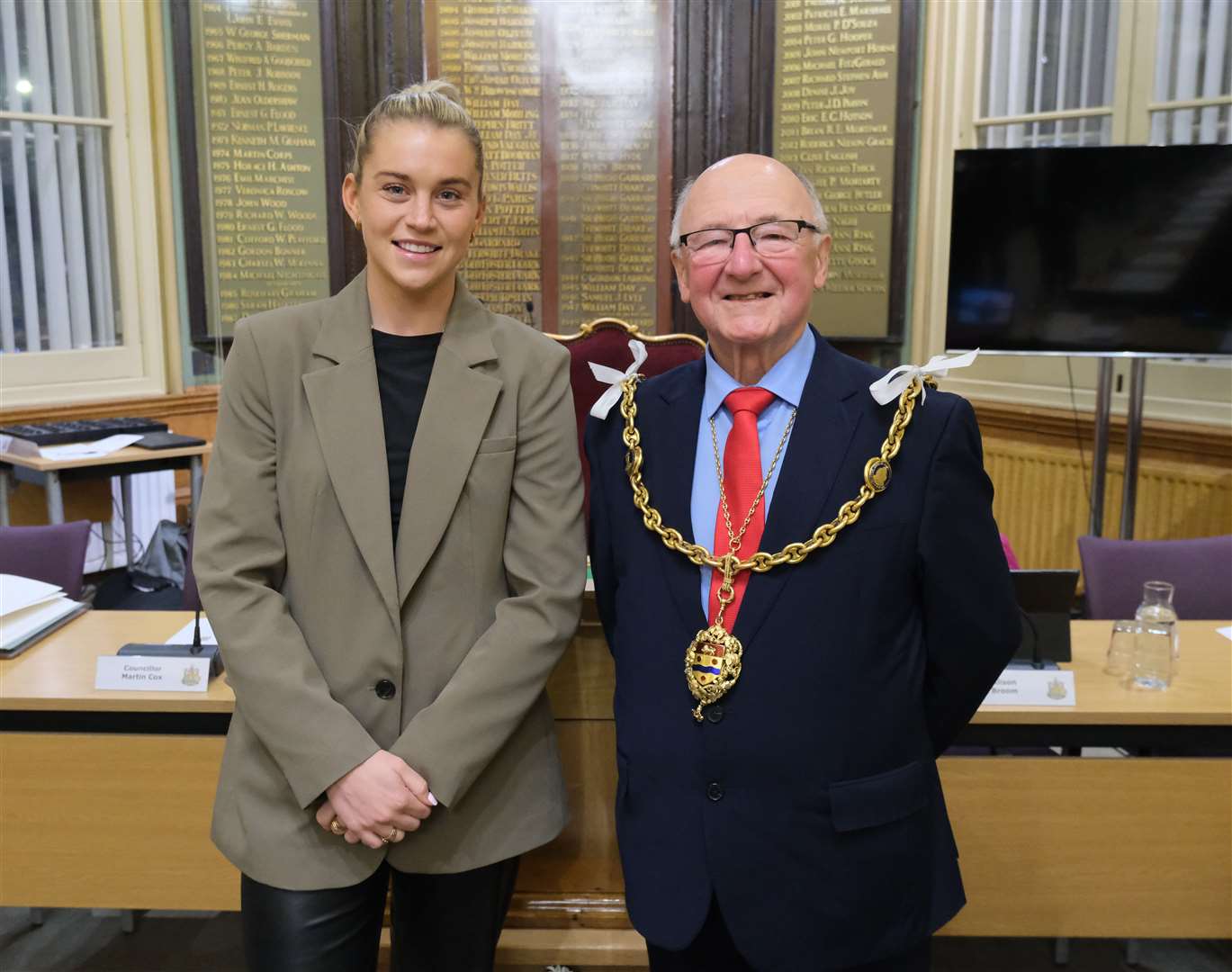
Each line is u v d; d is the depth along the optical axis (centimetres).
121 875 187
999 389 438
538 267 430
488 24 415
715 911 126
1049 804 184
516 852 138
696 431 130
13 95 422
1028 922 188
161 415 458
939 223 420
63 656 201
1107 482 410
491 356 140
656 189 423
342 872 132
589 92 418
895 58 407
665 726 122
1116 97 398
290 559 136
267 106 431
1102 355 359
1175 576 252
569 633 137
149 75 441
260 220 440
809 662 118
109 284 452
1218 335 347
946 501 120
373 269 139
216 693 184
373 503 133
